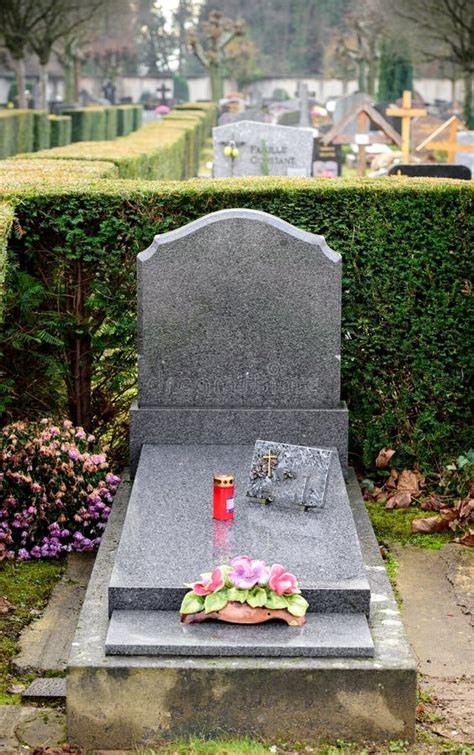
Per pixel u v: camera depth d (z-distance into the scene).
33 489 5.08
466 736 3.77
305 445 5.21
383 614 4.04
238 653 3.77
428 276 5.58
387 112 18.86
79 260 5.58
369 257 5.57
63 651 4.26
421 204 5.52
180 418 5.21
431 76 51.38
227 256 5.19
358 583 4.00
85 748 3.72
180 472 4.89
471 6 27.61
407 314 5.61
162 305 5.22
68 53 40.94
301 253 5.19
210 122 37.69
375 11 34.50
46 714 3.87
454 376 5.66
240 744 3.65
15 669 4.16
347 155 29.70
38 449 5.16
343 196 5.53
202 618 3.90
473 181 5.74
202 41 69.88
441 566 4.96
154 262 5.20
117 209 5.50
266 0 70.88
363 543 4.70
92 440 5.42
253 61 66.94
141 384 5.28
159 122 25.00
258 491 4.60
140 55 71.81
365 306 5.62
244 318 5.23
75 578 4.87
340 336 5.29
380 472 5.71
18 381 5.62
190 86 75.69
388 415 5.68
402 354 5.65
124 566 4.09
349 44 52.09
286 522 4.43
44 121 23.42
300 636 3.83
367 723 3.73
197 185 5.64
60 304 5.66
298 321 5.22
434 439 5.67
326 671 3.71
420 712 3.89
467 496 5.47
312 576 4.05
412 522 5.32
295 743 3.72
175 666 3.71
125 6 36.12
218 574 3.95
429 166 11.79
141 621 3.91
